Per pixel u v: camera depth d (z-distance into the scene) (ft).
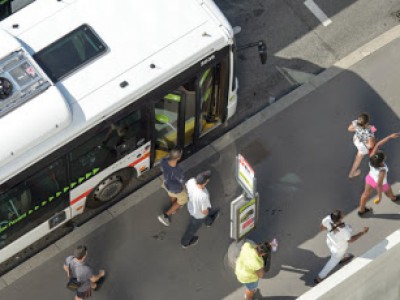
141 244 74.28
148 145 72.33
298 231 74.64
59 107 63.46
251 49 83.82
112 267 73.20
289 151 78.59
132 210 75.77
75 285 66.03
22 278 72.74
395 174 77.05
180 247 74.02
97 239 74.49
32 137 63.05
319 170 77.61
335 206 75.82
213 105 76.18
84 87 65.67
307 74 82.74
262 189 76.74
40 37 67.26
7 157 62.59
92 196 73.10
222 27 69.00
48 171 65.92
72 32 67.41
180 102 70.69
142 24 68.28
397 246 50.01
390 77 82.43
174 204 73.41
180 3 69.36
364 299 48.55
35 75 63.87
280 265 72.95
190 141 77.51
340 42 84.43
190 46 67.87
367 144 71.87
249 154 78.43
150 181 77.20
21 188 65.26
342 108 80.69
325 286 49.49
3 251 69.41
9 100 63.05
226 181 77.36
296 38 84.64
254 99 81.46
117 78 66.23
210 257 73.56
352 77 82.38
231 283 72.43
